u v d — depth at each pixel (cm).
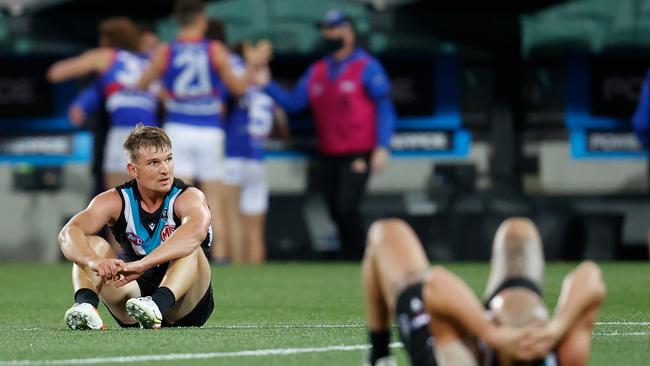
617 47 5597
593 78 5684
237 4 5428
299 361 1744
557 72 5681
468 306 1203
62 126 5578
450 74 5644
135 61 4772
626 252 5534
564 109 5681
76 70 4738
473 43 5578
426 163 5584
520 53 5628
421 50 5547
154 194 2131
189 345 1931
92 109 4866
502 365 1222
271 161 5516
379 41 5506
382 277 1373
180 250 2094
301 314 2823
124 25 4775
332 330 2272
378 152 4762
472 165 5600
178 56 4522
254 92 5044
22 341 2028
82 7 5522
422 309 1305
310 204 5494
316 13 5462
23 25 5500
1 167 5569
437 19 5528
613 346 1923
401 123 5603
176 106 4616
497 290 1262
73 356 1803
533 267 1270
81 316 2148
